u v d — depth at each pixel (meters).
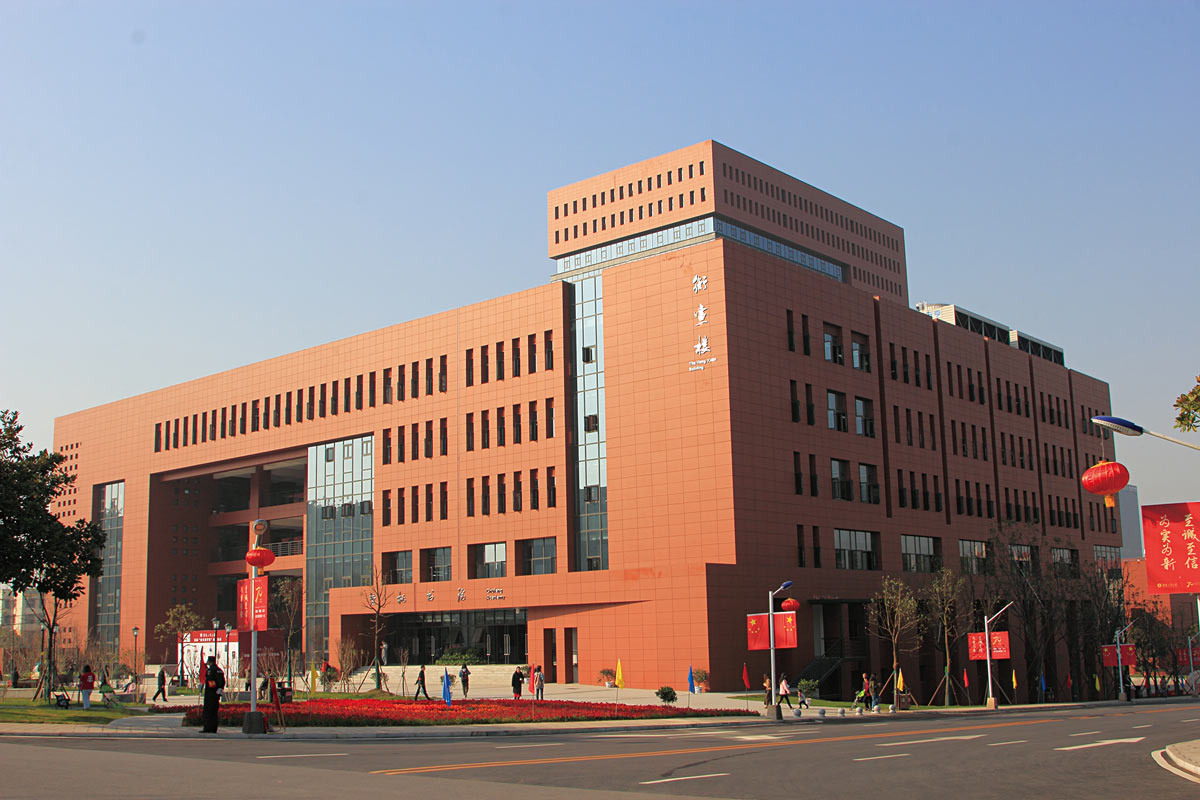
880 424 80.25
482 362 82.69
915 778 22.36
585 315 76.94
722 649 62.91
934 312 97.06
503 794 19.12
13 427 49.31
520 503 77.94
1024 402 99.19
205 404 105.88
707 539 67.38
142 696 50.97
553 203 155.50
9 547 46.66
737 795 19.55
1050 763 25.14
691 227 141.38
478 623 79.94
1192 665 103.38
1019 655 86.88
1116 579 94.12
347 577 90.50
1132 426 21.42
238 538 114.56
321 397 94.88
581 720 41.38
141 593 107.62
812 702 58.84
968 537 87.19
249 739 33.19
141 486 110.62
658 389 71.44
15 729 35.06
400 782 21.05
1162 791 19.72
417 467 85.94
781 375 71.81
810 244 152.75
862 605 72.50
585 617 69.62
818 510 72.62
